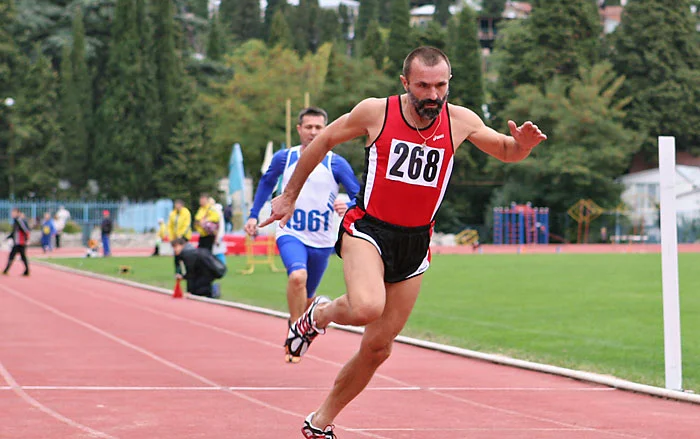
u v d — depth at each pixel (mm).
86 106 145125
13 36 150125
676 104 142000
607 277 48750
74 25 147625
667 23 142750
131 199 136125
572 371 16562
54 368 17219
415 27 139500
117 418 12484
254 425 12125
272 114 142875
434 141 9445
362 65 134000
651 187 128125
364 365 9875
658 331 25078
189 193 131000
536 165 123188
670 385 14852
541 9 138500
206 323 26016
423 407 13648
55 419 12352
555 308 31703
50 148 130500
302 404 13758
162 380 15938
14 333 23219
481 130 9719
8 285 41938
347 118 9555
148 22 139375
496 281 45625
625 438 11508
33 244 99625
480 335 24188
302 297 17391
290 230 17828
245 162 145875
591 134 125562
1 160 130000
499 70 144750
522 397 14555
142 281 44500
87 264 62094
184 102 138125
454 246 110875
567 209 123750
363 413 13164
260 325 25531
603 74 132375
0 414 12672
